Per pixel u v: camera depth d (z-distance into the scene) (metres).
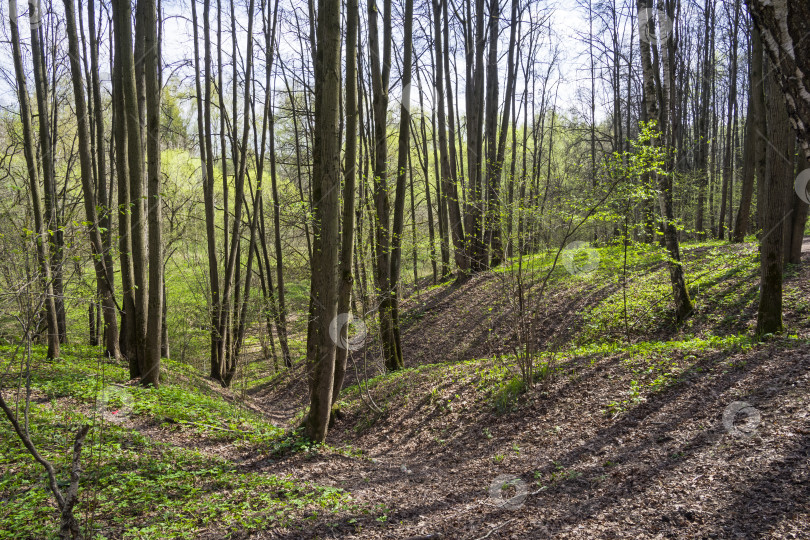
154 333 9.58
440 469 6.33
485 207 12.68
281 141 20.27
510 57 19.89
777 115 8.10
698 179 21.39
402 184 12.23
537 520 4.25
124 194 10.73
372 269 12.38
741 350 7.40
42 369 10.12
